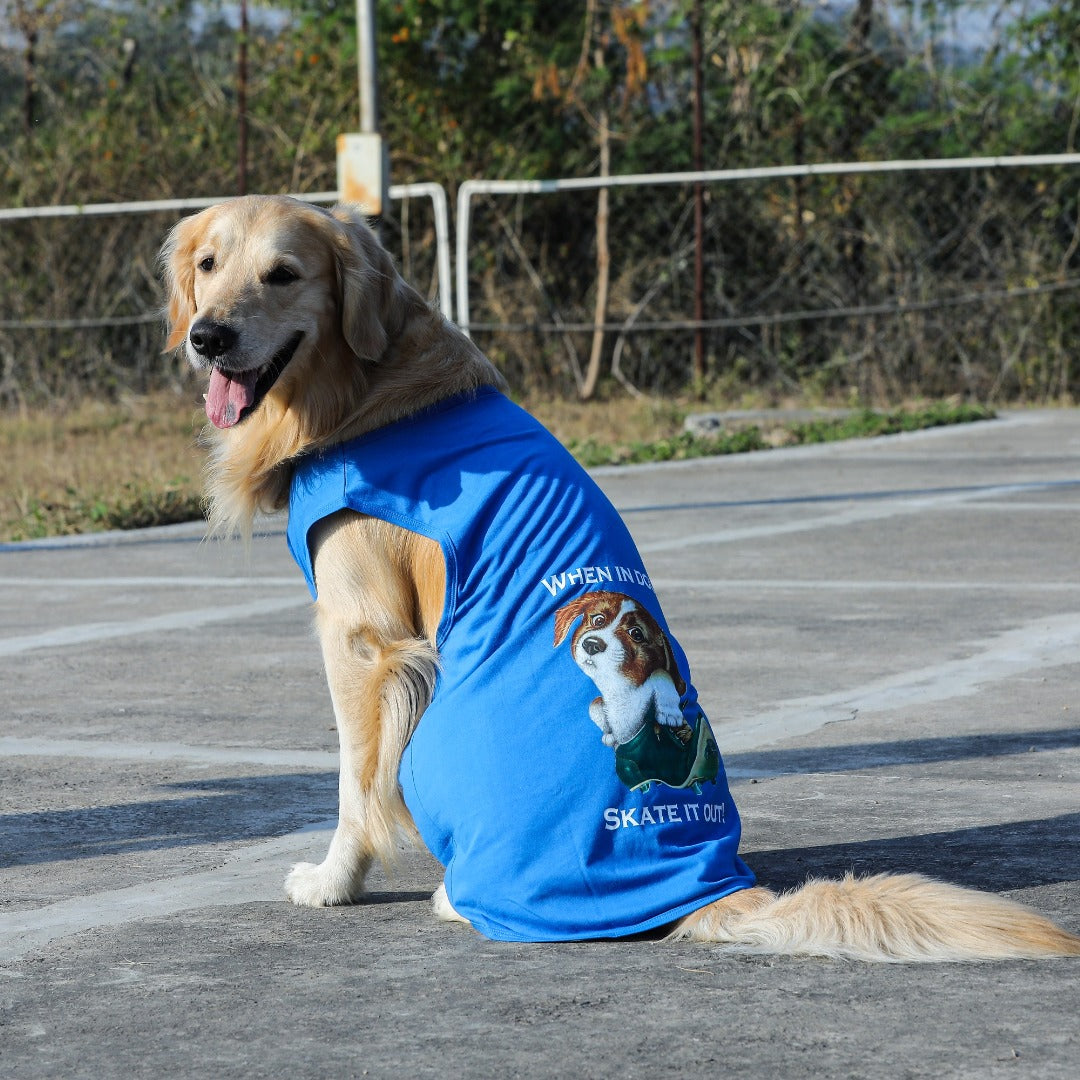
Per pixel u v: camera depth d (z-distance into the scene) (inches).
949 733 232.8
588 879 149.2
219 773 220.4
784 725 239.6
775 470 571.2
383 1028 128.7
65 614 349.1
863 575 367.2
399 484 167.2
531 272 874.8
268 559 424.5
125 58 1021.8
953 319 831.1
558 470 167.0
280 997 137.0
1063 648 287.6
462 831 155.0
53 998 137.9
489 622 158.1
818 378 837.2
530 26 891.4
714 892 150.1
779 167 859.4
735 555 398.0
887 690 260.2
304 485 173.9
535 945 150.1
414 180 887.7
